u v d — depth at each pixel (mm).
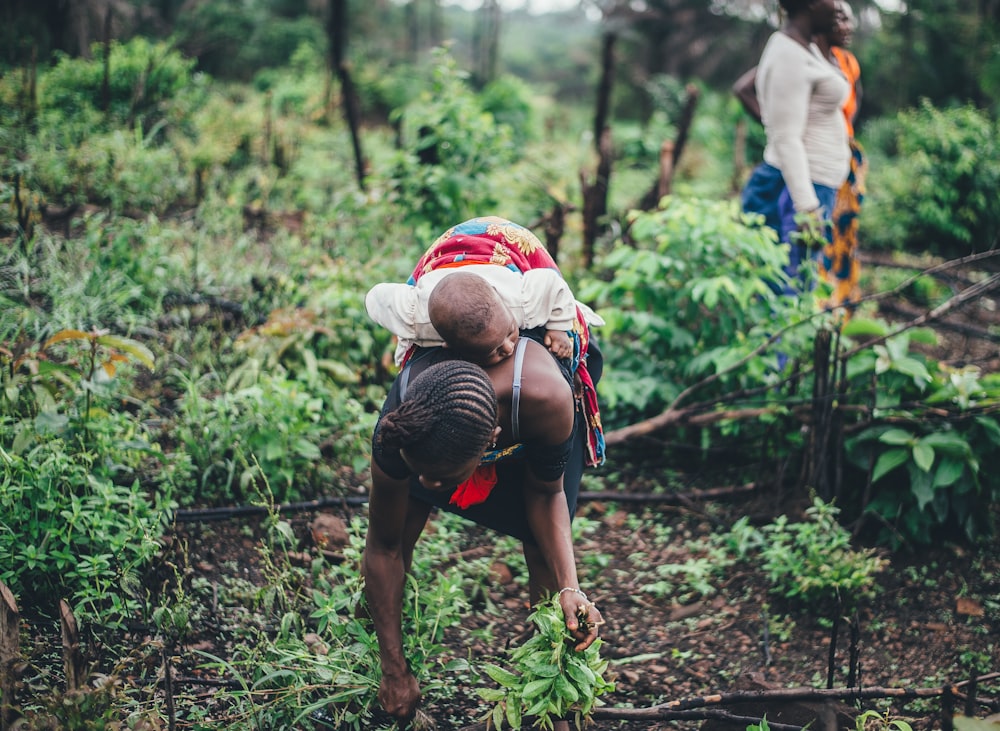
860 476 4066
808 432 4066
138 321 4723
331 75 11891
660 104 16375
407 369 2494
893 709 3070
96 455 3445
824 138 4859
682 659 3367
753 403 4363
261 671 2893
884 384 4055
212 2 16453
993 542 3881
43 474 3172
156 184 6695
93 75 8672
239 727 2682
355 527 3309
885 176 8688
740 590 3717
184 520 3643
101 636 2961
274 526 3285
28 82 8312
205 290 5215
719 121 13539
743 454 4500
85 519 3174
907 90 14844
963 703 3014
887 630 3471
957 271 7324
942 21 14875
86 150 6730
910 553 3840
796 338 4188
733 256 4484
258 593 3104
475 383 2133
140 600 3193
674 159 7723
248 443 3883
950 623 3488
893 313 6570
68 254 5062
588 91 26344
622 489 4383
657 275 4594
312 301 4805
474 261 2656
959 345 6059
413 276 2812
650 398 4609
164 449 4008
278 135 8742
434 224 5410
